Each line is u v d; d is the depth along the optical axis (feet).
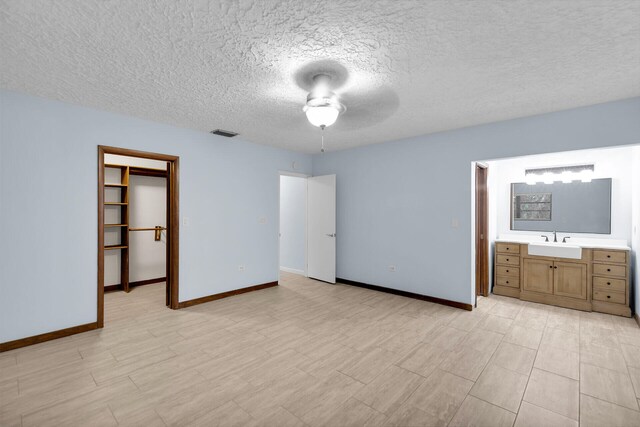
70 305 9.30
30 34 5.61
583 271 11.84
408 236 13.71
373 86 7.98
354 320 10.74
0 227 8.16
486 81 7.66
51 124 8.96
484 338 9.23
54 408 5.88
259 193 15.01
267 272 15.42
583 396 6.36
